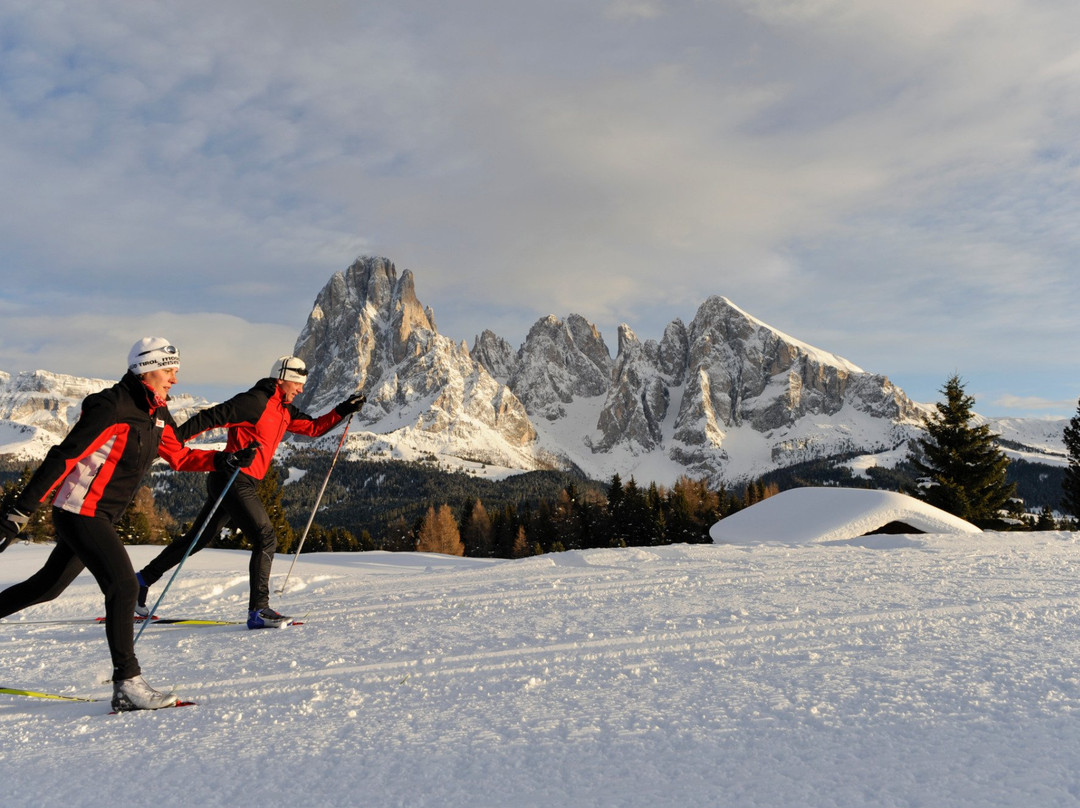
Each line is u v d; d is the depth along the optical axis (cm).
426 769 201
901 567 629
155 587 682
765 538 1377
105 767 217
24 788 203
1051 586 504
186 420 444
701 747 209
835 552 777
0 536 283
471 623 430
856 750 201
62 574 342
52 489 294
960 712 231
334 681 311
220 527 512
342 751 219
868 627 373
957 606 428
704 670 299
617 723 233
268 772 205
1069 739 203
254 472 482
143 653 397
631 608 457
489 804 176
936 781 178
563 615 442
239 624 488
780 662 307
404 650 364
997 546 828
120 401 310
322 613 504
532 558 801
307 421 566
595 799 176
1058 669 280
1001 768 185
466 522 9006
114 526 312
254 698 293
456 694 279
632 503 7538
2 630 477
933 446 3388
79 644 425
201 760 218
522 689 281
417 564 1289
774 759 197
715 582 562
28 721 276
